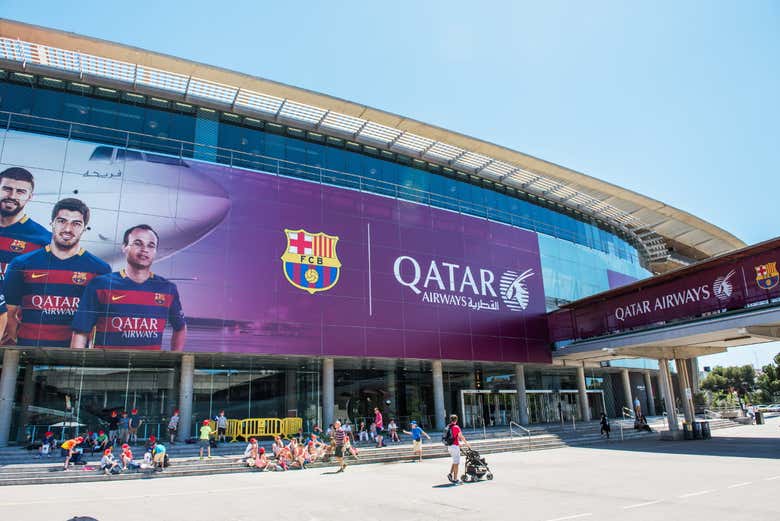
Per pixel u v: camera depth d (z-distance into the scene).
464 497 11.62
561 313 34.12
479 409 33.56
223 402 25.84
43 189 21.84
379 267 28.88
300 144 29.12
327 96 27.62
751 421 41.56
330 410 26.89
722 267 23.59
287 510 10.70
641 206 41.84
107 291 21.80
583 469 16.42
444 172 34.06
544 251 37.19
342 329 26.67
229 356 24.89
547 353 34.53
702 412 47.62
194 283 23.55
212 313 23.59
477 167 34.91
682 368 29.00
